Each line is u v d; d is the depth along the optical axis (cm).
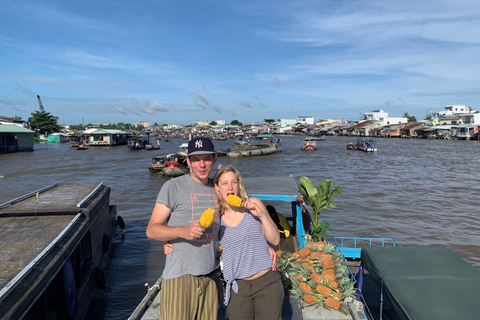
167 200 253
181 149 5112
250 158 4800
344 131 12769
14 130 5869
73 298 710
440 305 402
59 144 9006
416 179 2736
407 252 548
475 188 2334
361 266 616
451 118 9562
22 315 460
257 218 285
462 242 1307
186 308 249
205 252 258
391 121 11600
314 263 468
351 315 382
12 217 808
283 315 359
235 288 276
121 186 2616
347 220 1579
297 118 16675
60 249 644
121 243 1360
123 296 957
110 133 7512
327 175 3017
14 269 537
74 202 932
